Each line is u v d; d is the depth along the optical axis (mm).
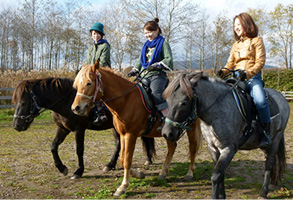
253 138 3078
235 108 2822
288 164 4754
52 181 3809
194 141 3961
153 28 3867
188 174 3945
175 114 2500
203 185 3658
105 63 4348
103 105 3895
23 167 4461
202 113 2705
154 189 3508
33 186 3609
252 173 4238
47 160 4941
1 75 12555
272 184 3539
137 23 21516
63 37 24766
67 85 3809
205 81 2762
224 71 3338
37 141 6719
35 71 12945
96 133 8055
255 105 2988
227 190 3490
